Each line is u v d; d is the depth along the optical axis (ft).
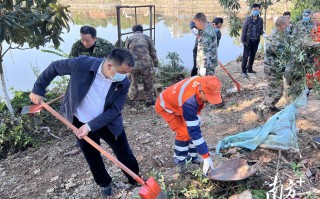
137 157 14.20
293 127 12.97
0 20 14.43
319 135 13.82
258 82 23.82
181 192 10.98
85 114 10.49
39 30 16.67
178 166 12.17
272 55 15.43
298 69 13.53
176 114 11.61
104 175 11.67
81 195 12.45
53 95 20.84
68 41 40.06
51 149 16.44
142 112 19.71
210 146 14.19
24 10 16.21
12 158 16.48
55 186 13.41
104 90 10.09
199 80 10.46
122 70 9.44
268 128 13.23
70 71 10.16
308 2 31.14
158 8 76.89
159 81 24.50
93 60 10.05
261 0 31.19
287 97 15.57
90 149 10.96
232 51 40.04
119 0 83.46
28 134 17.61
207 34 18.25
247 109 18.35
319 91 13.29
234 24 32.89
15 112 19.11
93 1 84.64
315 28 13.32
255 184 10.89
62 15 16.52
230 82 24.58
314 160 12.07
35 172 14.74
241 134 13.80
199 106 10.48
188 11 72.43
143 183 10.19
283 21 14.28
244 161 11.21
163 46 42.50
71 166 14.60
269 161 12.05
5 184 14.35
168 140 15.31
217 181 11.03
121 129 10.93
